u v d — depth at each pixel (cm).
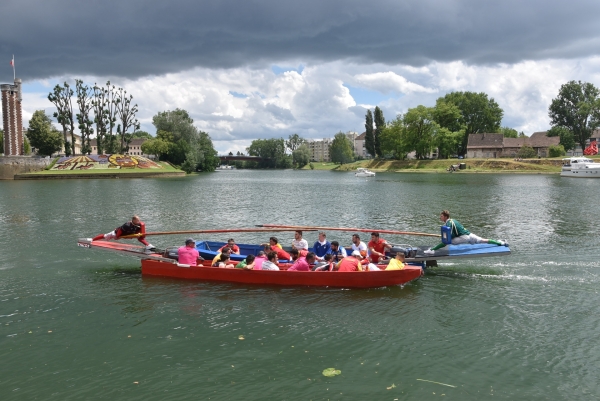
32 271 1414
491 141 10738
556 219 2478
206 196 4156
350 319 1012
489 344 884
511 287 1235
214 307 1088
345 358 830
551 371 782
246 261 1275
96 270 1425
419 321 999
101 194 4359
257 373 778
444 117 10362
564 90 10656
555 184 5381
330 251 1409
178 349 868
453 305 1098
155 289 1224
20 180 7162
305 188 5278
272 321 1002
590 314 1034
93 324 990
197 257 1337
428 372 780
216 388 732
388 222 2456
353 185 5809
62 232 2144
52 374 779
